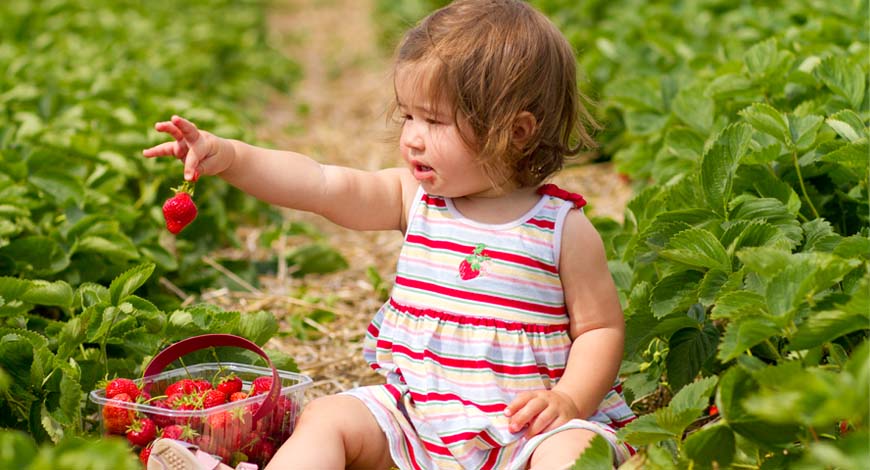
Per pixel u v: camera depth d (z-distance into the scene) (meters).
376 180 2.90
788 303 2.25
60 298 3.07
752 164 3.20
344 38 13.98
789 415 1.88
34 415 2.67
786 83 3.92
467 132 2.66
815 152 3.23
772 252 2.33
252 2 13.39
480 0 2.84
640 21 6.99
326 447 2.50
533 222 2.75
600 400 2.68
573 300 2.75
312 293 4.89
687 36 6.69
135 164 5.18
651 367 3.14
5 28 8.41
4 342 2.65
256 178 2.79
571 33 7.45
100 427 2.62
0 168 4.25
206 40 10.02
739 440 2.47
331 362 3.98
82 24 9.05
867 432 1.82
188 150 2.70
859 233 2.94
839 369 2.54
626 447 2.56
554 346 2.72
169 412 2.48
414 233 2.82
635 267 3.38
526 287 2.71
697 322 2.94
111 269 4.10
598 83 6.66
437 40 2.70
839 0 5.22
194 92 8.16
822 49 4.36
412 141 2.71
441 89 2.65
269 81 10.68
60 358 2.83
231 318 3.05
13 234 4.01
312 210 2.86
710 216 2.97
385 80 3.05
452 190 2.74
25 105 5.68
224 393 2.63
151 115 5.72
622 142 6.59
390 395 2.67
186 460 2.36
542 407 2.55
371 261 5.48
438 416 2.63
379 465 2.66
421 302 2.75
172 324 3.00
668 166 4.05
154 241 4.57
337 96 10.46
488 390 2.64
